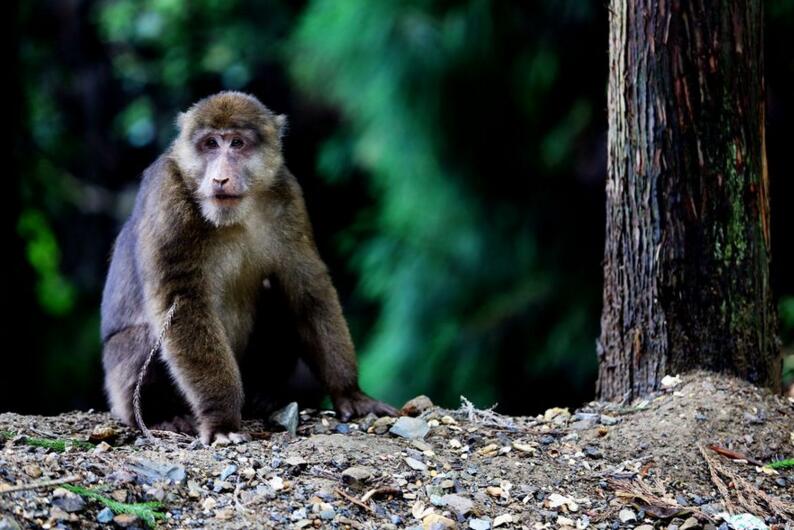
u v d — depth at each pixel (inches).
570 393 743.7
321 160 923.4
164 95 1205.7
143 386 406.3
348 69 734.5
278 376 444.5
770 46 628.1
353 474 330.3
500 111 731.4
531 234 749.9
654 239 396.5
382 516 317.7
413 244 784.9
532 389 753.6
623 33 398.6
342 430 395.9
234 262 408.8
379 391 770.2
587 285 740.0
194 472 326.0
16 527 270.4
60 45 1180.5
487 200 756.6
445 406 758.5
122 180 1230.9
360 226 895.7
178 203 394.6
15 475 295.4
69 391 1001.5
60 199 1104.8
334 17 744.3
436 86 714.2
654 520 330.0
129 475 311.3
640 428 379.9
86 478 305.7
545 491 341.7
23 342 853.8
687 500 344.2
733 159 390.6
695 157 390.0
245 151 401.1
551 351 730.2
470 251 762.2
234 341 421.4
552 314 745.6
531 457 363.9
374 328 968.3
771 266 406.0
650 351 401.1
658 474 355.9
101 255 1195.9
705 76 386.9
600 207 738.8
